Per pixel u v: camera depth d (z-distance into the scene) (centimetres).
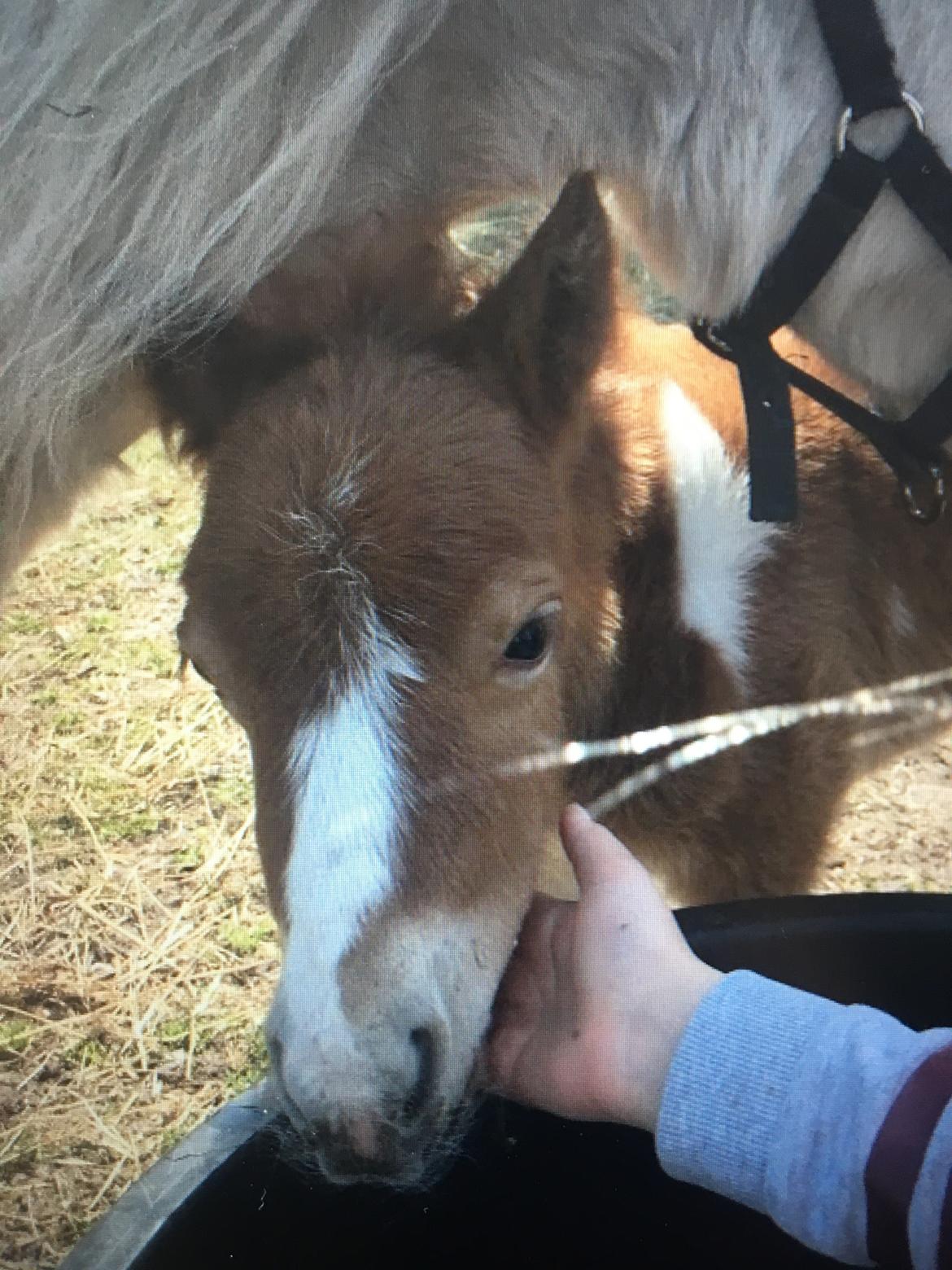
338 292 51
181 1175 43
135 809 103
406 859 42
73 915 95
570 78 48
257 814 45
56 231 43
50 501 60
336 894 42
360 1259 48
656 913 46
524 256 49
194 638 47
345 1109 40
